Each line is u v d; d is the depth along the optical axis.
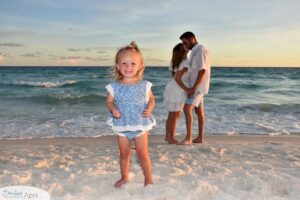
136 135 2.98
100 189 2.97
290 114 10.30
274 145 5.86
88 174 3.39
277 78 38.84
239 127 8.00
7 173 3.49
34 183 3.15
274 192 2.94
